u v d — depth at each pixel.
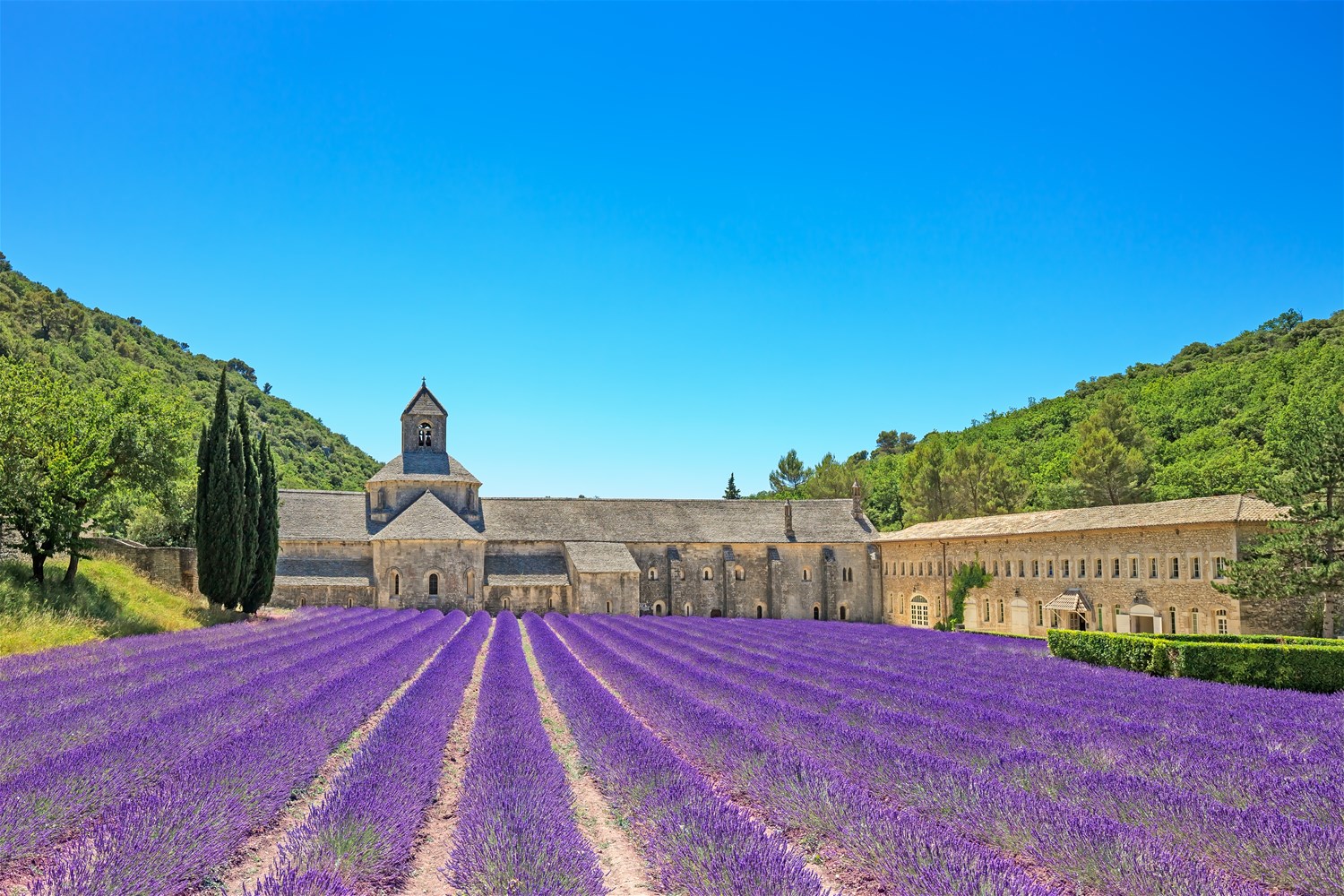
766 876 8.34
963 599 61.88
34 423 33.81
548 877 8.44
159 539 59.94
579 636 41.50
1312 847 9.38
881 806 10.78
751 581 73.88
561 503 75.00
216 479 41.47
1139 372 151.38
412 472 69.31
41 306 139.62
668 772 12.62
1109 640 31.94
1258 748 15.41
